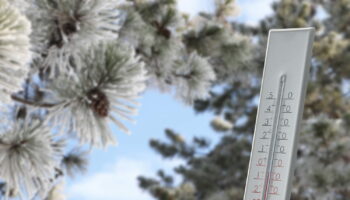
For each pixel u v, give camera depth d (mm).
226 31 2062
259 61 3061
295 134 742
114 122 1071
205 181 5348
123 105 1066
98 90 1069
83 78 1066
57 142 1074
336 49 4293
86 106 1065
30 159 1018
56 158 1047
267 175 746
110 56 1078
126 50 1102
